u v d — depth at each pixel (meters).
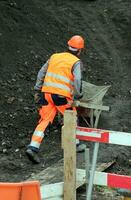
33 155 18.73
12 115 22.94
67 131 14.21
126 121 24.56
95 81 30.03
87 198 14.18
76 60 18.89
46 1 41.16
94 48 35.41
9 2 33.78
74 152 14.25
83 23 39.03
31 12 34.81
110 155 20.28
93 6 43.31
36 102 22.09
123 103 27.05
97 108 21.41
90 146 20.97
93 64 32.72
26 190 10.74
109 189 17.67
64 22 37.56
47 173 17.73
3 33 30.02
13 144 20.55
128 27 39.53
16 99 24.42
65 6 41.78
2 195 10.67
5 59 27.80
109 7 43.09
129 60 34.12
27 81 26.73
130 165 20.08
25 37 31.19
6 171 18.33
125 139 13.88
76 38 19.42
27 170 18.42
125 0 44.62
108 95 28.09
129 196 13.70
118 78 31.08
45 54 30.67
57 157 19.67
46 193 14.38
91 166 15.08
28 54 29.53
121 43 37.09
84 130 14.23
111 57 34.56
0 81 25.64
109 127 23.61
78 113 21.97
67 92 18.78
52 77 18.91
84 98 21.86
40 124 18.97
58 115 22.19
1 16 31.38
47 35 33.22
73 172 14.34
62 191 14.60
